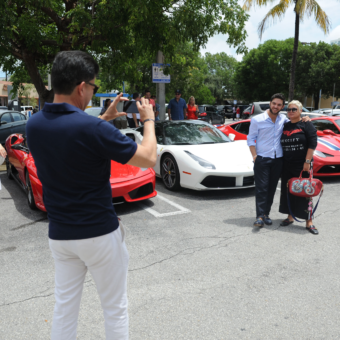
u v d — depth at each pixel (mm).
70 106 1368
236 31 8438
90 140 1312
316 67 36719
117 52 8844
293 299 2516
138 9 6945
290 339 2074
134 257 3281
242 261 3166
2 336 2141
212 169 5168
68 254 1443
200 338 2092
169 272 2965
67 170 1342
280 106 3943
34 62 8641
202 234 3875
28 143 1410
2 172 7746
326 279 2811
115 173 4742
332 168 6500
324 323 2227
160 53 10023
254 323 2236
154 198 5418
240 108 36844
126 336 1568
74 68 1378
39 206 4508
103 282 1485
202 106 24891
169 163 5801
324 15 13297
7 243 3682
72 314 1534
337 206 4941
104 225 1404
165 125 6477
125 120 7695
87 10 7582
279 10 13781
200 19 7848
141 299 2535
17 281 2850
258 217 4074
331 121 7387
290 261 3156
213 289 2670
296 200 3992
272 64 39062
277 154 4059
